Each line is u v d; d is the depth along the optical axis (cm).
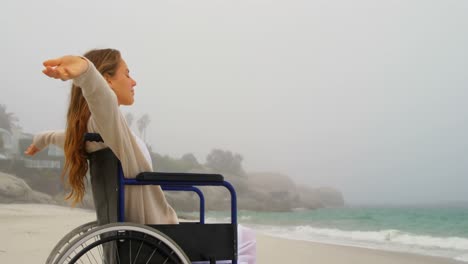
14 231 788
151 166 194
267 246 791
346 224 2233
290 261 632
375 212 3822
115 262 173
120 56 218
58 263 158
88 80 158
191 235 184
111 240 167
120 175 180
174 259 173
